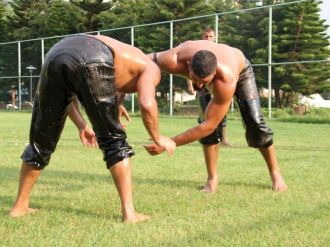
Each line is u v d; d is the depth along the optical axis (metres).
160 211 3.89
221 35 21.00
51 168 6.32
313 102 22.39
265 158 4.98
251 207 4.03
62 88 3.50
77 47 3.44
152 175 5.79
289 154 7.91
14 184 5.08
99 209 3.95
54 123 3.62
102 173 5.93
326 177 5.64
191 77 3.65
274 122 17.73
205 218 3.63
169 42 22.75
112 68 3.48
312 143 9.83
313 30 21.91
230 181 5.39
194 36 22.34
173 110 22.02
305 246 2.93
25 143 9.55
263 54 20.66
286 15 21.55
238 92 4.83
